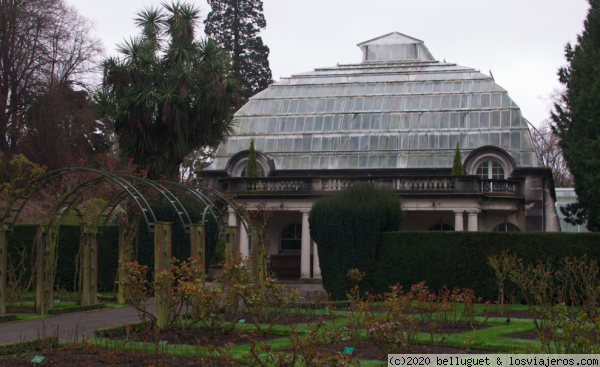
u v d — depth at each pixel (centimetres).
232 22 6819
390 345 1082
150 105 2956
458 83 4281
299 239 3912
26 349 1263
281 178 3444
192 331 1383
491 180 3441
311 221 2389
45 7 4416
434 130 4041
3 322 1656
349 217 2297
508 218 3616
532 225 3581
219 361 1080
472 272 2147
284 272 3625
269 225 3931
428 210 3284
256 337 1434
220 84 3131
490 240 2138
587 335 1007
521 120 3959
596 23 3394
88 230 1995
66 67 4809
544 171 3581
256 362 1055
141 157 3083
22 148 4072
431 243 2217
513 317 1733
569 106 3838
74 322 1669
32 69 4384
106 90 3080
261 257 2039
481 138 3947
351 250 2286
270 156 4162
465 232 2177
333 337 1044
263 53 6881
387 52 5197
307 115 4294
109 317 1766
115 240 2494
